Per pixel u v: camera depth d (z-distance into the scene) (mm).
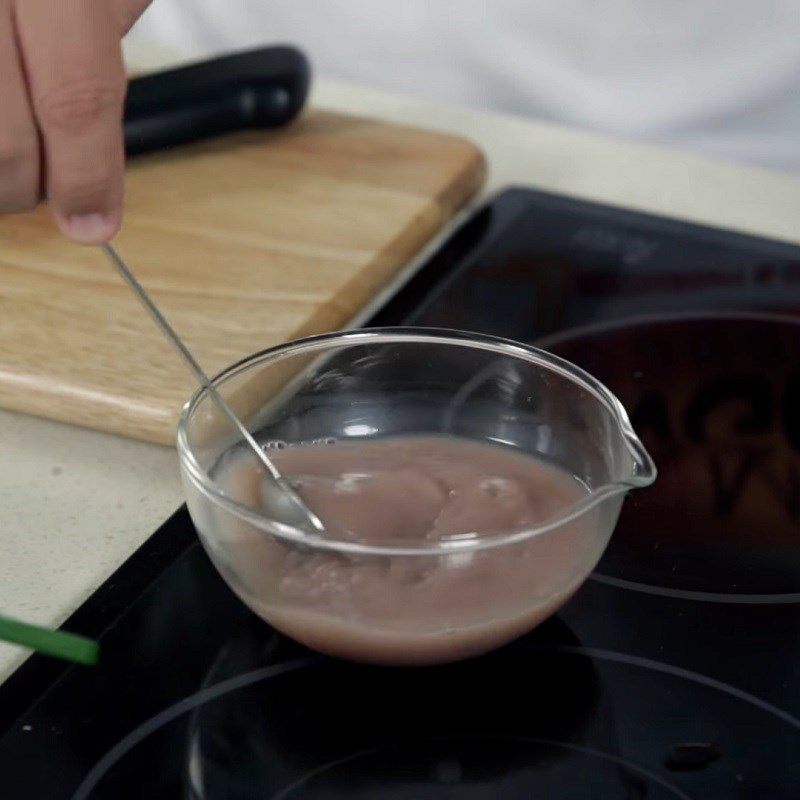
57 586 628
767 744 580
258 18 1186
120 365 721
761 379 751
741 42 1062
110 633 608
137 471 685
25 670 593
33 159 635
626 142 971
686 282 820
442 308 791
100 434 707
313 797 561
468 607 565
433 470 618
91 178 633
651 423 720
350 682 596
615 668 603
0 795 556
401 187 878
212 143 919
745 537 659
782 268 835
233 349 741
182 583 629
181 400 699
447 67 1157
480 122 987
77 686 589
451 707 588
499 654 606
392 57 1168
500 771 569
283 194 868
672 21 1067
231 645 607
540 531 568
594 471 620
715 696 595
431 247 870
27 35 618
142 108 890
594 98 1114
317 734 579
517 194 895
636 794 563
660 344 772
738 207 901
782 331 785
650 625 620
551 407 637
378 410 657
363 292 798
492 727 583
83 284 780
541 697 592
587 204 887
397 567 566
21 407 710
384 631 564
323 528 593
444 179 887
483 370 649
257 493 607
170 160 899
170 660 601
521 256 838
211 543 585
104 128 628
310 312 771
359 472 616
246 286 788
